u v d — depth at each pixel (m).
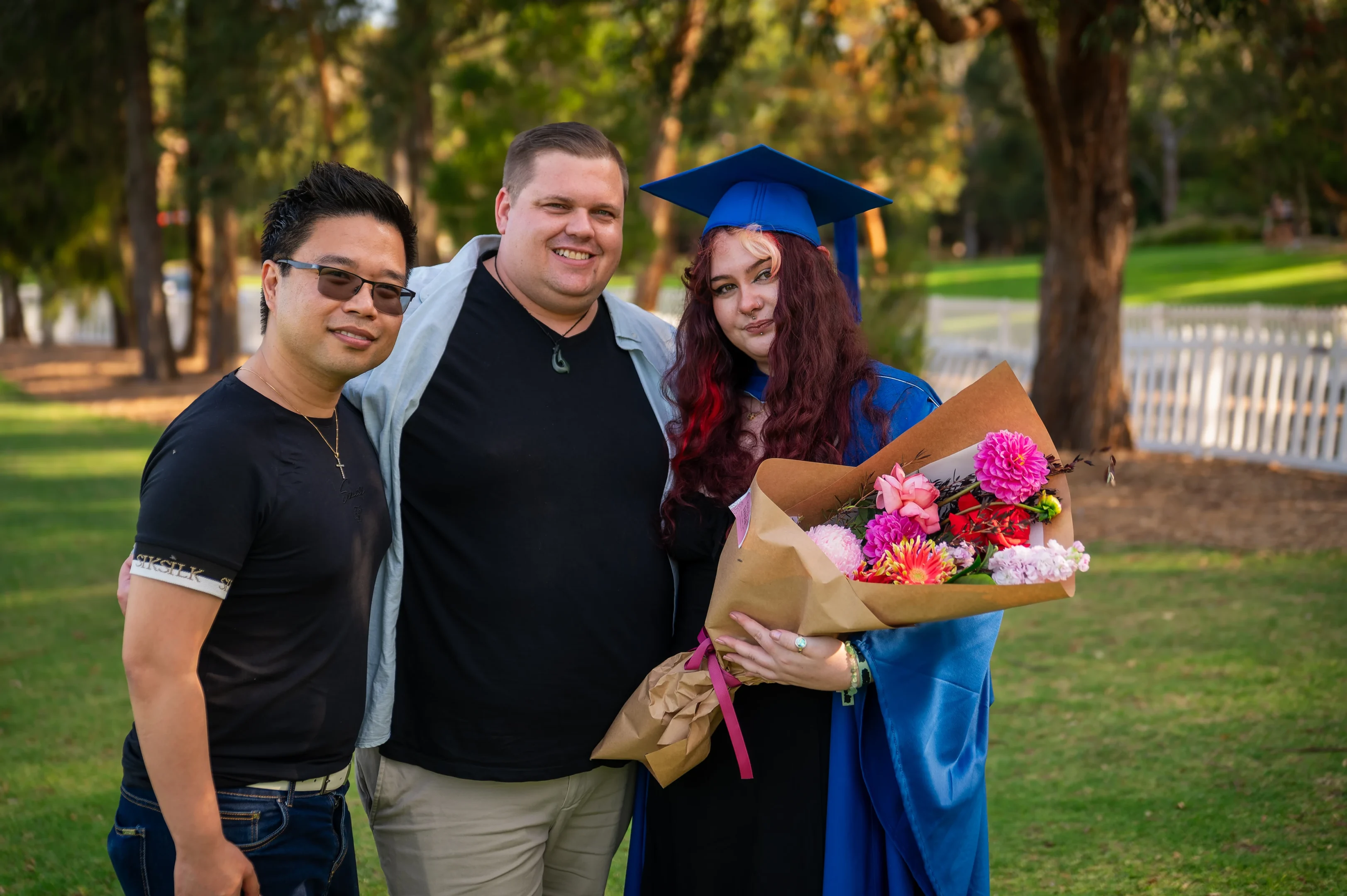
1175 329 13.92
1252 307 13.05
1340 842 3.12
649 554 2.21
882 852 2.08
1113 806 3.43
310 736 1.81
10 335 29.11
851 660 1.97
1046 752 3.85
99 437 12.19
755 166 2.27
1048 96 9.41
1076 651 4.91
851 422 2.20
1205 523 7.53
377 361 1.85
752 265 2.21
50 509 8.30
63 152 17.38
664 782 2.09
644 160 15.06
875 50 10.78
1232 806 3.38
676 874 2.18
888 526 1.94
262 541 1.74
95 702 4.49
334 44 14.79
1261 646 4.82
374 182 1.84
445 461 2.10
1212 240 38.22
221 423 1.73
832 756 2.05
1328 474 9.41
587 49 15.02
